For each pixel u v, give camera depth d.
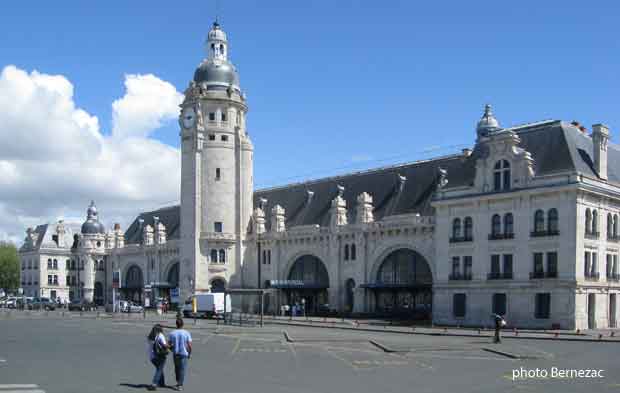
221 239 91.12
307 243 83.06
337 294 77.62
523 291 56.28
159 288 106.75
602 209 57.09
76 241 144.12
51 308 110.44
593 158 58.75
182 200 94.44
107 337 45.94
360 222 75.31
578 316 53.06
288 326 60.47
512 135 58.53
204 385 23.72
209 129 92.81
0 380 24.55
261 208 96.06
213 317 77.75
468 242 61.38
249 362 30.97
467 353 35.12
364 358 32.62
